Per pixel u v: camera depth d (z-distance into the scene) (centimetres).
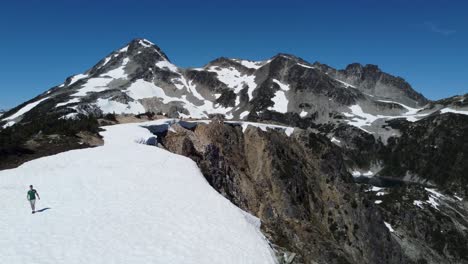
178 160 3812
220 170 5334
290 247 2772
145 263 1762
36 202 2539
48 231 2055
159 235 2072
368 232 6084
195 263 1812
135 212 2381
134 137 4759
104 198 2628
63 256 1773
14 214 2311
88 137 4678
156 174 3262
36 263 1688
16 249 1819
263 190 5791
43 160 3550
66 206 2464
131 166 3462
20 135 4356
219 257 1902
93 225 2152
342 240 5797
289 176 6081
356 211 6247
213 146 5603
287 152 6688
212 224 2292
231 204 2764
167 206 2517
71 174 3197
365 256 5781
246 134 6700
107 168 3397
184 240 2039
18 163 3575
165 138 5578
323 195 6412
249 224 2481
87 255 1797
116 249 1878
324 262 4778
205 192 2895
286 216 5553
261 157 6275
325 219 6062
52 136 4509
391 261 6078
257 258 1981
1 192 2708
